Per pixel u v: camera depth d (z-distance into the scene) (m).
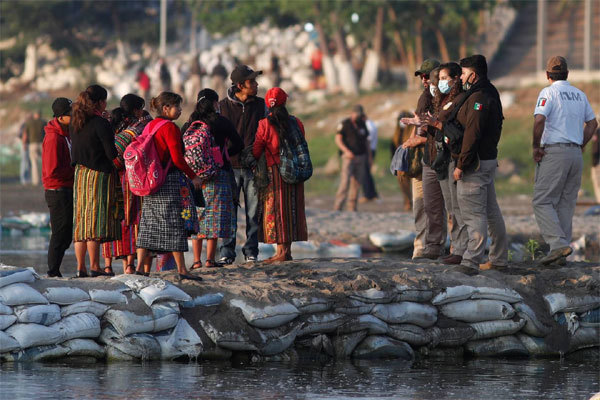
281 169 34.56
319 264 34.56
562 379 27.41
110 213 31.16
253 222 36.41
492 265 34.88
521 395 24.75
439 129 33.62
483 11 166.12
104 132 30.64
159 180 30.09
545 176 35.28
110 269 34.06
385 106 153.88
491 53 162.12
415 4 155.62
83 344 27.38
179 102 30.69
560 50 158.62
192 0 189.00
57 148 31.83
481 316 31.98
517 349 32.12
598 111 126.62
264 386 24.95
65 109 31.92
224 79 167.50
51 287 27.81
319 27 173.38
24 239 59.91
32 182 110.38
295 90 183.25
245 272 33.28
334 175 122.75
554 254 35.31
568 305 33.03
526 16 171.12
